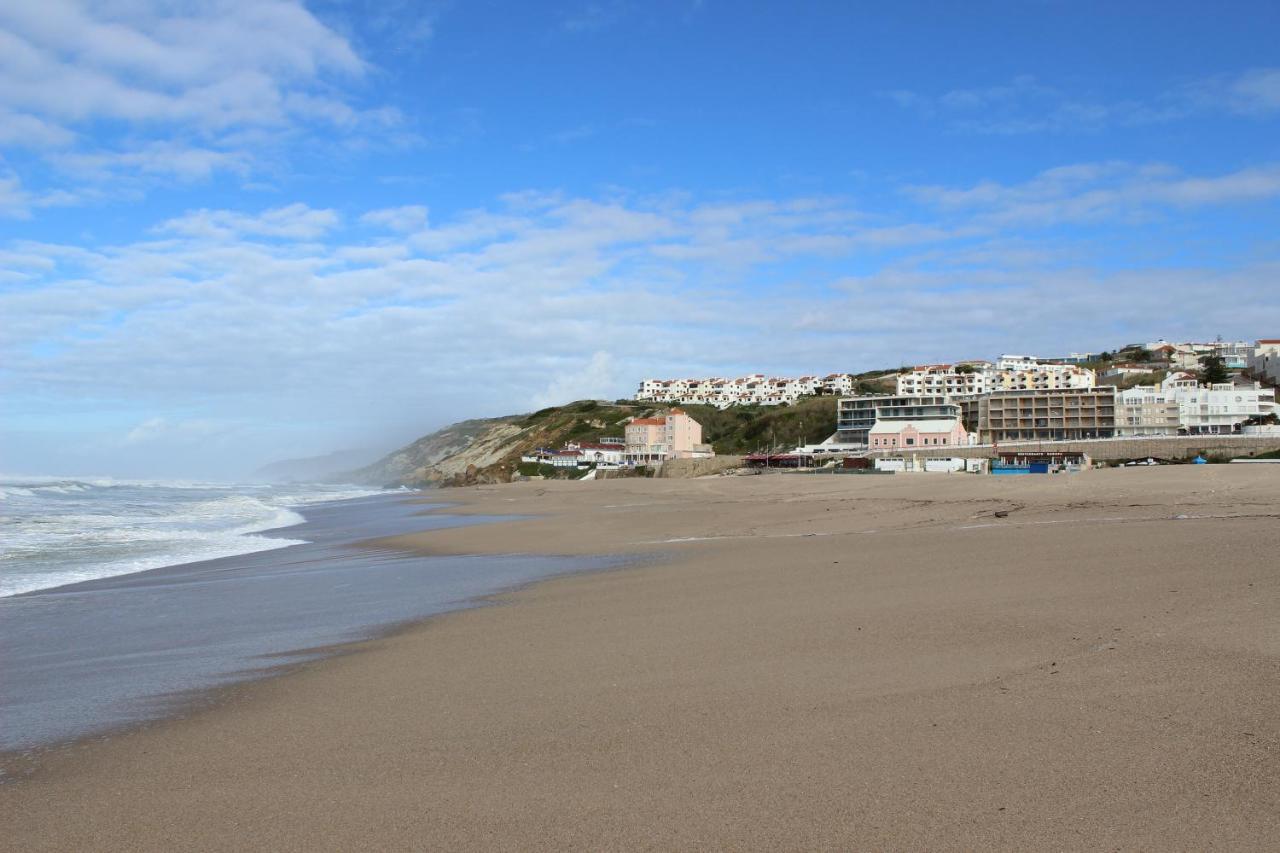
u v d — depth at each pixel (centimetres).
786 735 634
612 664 909
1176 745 555
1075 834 451
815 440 14238
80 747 721
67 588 1841
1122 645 804
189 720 794
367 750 667
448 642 1116
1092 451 9362
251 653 1120
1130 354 19712
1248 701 622
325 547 2809
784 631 1005
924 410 12200
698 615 1165
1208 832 444
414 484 17262
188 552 2642
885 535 2023
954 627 948
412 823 519
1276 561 1141
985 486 3744
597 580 1661
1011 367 17438
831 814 494
